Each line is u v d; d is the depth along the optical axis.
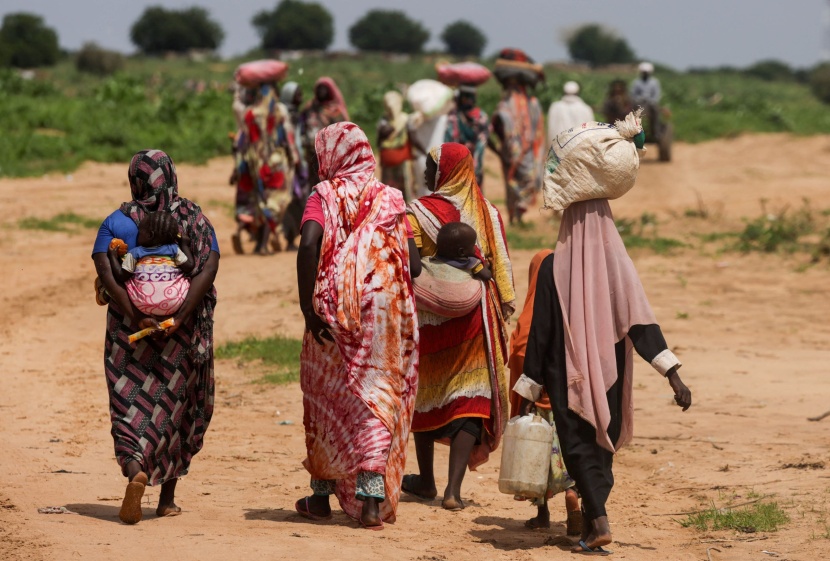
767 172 79.81
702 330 34.38
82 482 18.45
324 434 15.70
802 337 33.47
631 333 14.41
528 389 14.62
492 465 21.53
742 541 15.62
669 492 19.03
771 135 106.25
